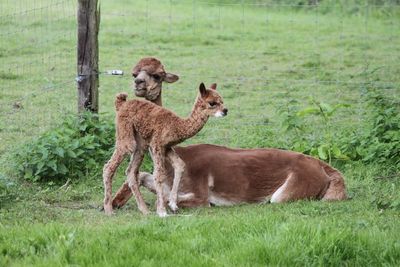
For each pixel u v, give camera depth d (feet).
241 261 29.09
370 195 40.11
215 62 78.07
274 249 29.55
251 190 39.14
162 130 36.81
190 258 29.27
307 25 98.07
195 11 103.19
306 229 31.14
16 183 41.39
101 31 88.12
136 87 39.06
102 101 62.54
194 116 36.94
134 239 30.94
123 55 78.79
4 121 55.26
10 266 29.19
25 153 42.75
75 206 38.99
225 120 57.36
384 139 46.44
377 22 101.35
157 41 85.97
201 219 34.06
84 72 45.88
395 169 44.19
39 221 35.40
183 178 38.47
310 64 77.15
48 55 76.18
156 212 37.35
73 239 30.60
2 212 36.47
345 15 104.47
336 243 30.17
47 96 62.34
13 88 65.05
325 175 39.70
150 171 43.14
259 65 77.15
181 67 75.41
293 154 39.88
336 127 54.19
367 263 29.71
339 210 37.11
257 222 33.04
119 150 37.29
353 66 76.64
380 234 32.01
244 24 97.09
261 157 39.47
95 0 45.44
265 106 62.39
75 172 42.83
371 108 56.13
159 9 102.53
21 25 83.20
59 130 44.62
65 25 83.71
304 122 55.57
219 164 38.99
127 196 38.81
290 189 39.14
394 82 68.59
